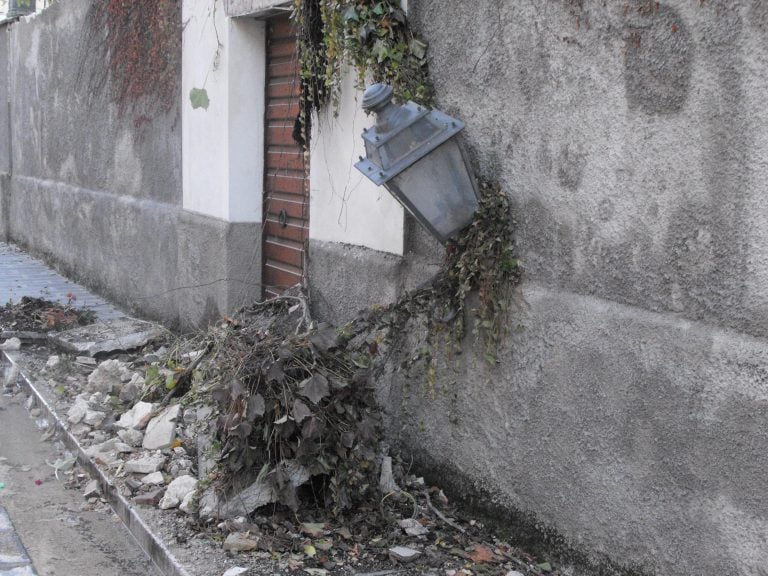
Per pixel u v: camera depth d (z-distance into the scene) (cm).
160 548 411
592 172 361
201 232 730
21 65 1322
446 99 442
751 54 294
